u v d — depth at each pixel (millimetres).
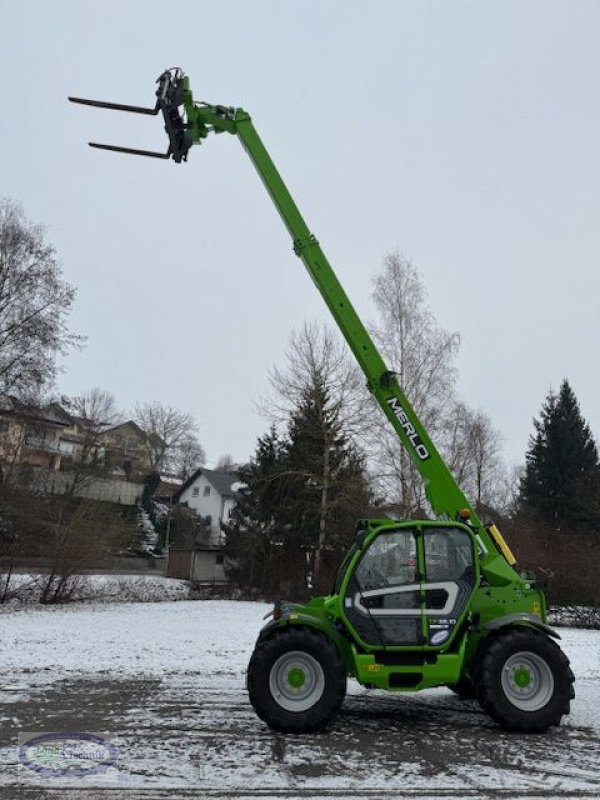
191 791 5043
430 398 28000
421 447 8375
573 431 40750
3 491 24969
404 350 28047
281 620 7129
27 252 27172
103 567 28109
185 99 9148
